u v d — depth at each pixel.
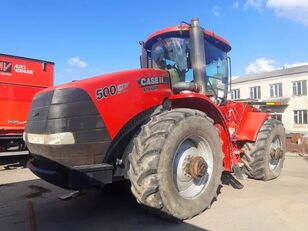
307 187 6.89
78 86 4.45
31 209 5.50
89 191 6.38
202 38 5.91
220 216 5.04
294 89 41.28
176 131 4.66
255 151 7.29
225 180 7.22
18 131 10.85
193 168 4.96
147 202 4.46
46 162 4.61
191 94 5.16
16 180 8.23
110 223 4.79
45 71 11.54
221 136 6.02
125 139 4.86
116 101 4.67
